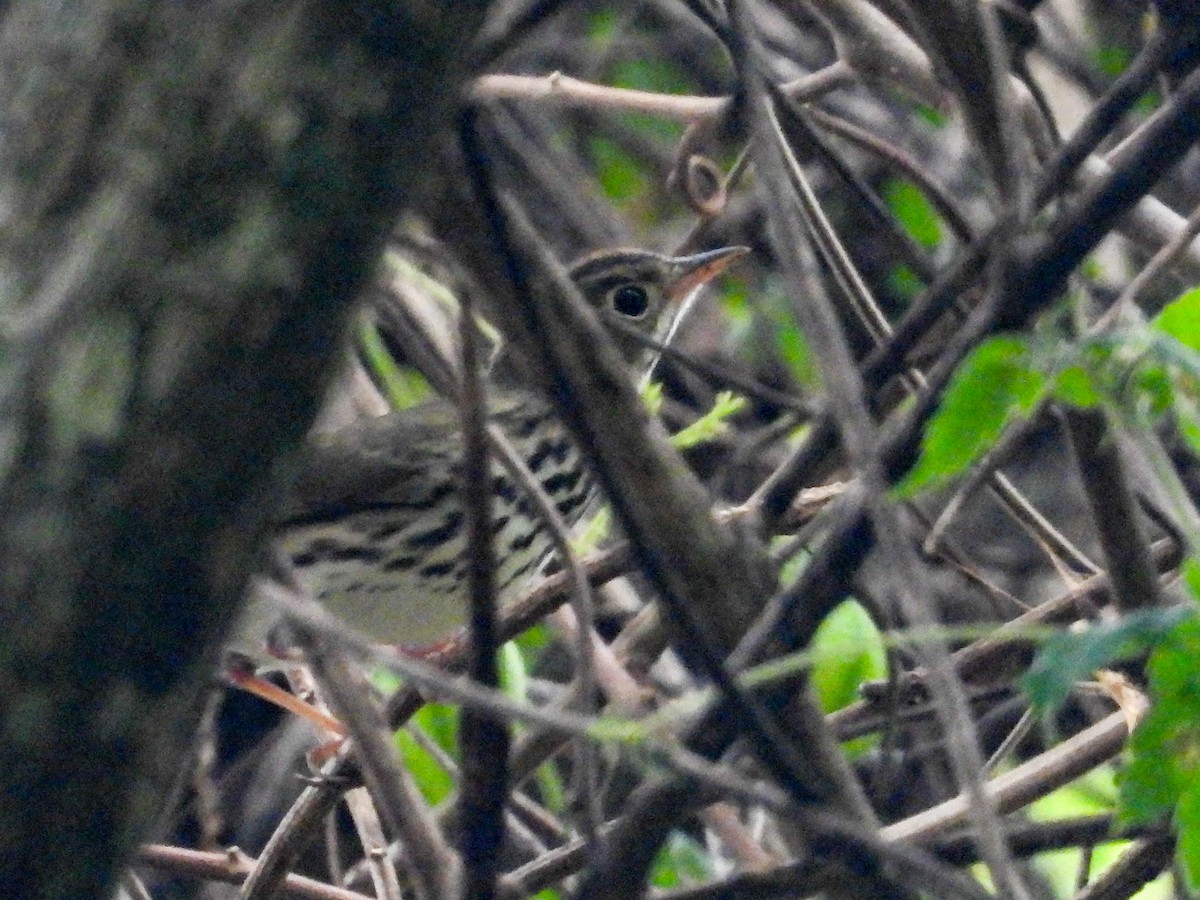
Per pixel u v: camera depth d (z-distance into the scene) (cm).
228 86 354
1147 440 516
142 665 363
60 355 352
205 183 354
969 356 530
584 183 1326
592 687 556
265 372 361
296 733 1160
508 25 506
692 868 902
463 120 474
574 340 509
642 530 519
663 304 1082
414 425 1006
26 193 353
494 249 495
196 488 360
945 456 527
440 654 1024
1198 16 582
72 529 353
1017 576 1145
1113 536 649
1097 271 962
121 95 353
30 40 355
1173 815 599
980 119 616
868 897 556
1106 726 748
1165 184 1110
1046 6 1147
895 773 934
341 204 362
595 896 537
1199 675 519
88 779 362
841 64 898
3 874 360
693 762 486
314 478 983
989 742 913
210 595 367
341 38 357
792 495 608
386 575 995
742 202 1298
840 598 546
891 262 1223
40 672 354
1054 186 596
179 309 355
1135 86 588
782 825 646
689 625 510
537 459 1009
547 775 976
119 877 375
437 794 916
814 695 558
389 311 846
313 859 1057
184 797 1032
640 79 1387
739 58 550
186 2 353
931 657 479
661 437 525
